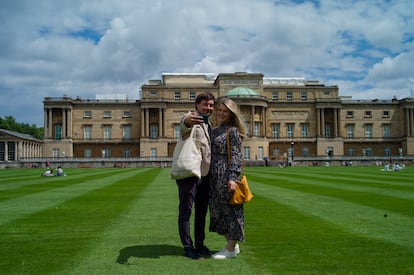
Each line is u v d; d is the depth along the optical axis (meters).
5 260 7.46
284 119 100.75
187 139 8.09
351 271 6.74
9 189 22.28
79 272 6.71
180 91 99.88
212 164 8.15
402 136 104.31
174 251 8.20
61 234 9.83
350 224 11.02
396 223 11.15
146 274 6.61
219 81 98.38
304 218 12.02
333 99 100.50
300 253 7.92
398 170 48.78
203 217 8.41
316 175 36.81
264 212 13.20
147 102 97.12
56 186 24.34
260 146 92.38
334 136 99.88
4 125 163.12
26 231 10.18
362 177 32.81
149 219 11.96
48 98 96.12
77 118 99.44
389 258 7.54
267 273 6.65
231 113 8.30
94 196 18.25
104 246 8.59
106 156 100.44
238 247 8.12
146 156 96.12
